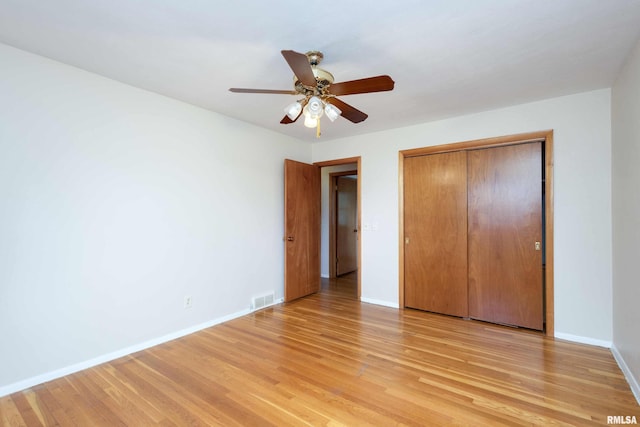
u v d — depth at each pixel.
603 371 2.28
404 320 3.43
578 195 2.81
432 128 3.63
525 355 2.55
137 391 2.06
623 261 2.33
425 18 1.71
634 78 2.04
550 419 1.75
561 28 1.81
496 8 1.63
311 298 4.37
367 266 4.18
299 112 2.17
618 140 2.44
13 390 2.04
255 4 1.59
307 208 4.46
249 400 1.96
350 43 1.96
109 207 2.51
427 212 3.73
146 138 2.75
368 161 4.16
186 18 1.72
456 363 2.42
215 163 3.34
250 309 3.73
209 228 3.28
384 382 2.15
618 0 1.56
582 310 2.80
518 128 3.10
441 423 1.73
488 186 3.35
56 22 1.76
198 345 2.79
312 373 2.28
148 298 2.76
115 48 2.05
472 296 3.46
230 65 2.28
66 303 2.29
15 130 2.06
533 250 3.12
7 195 2.04
